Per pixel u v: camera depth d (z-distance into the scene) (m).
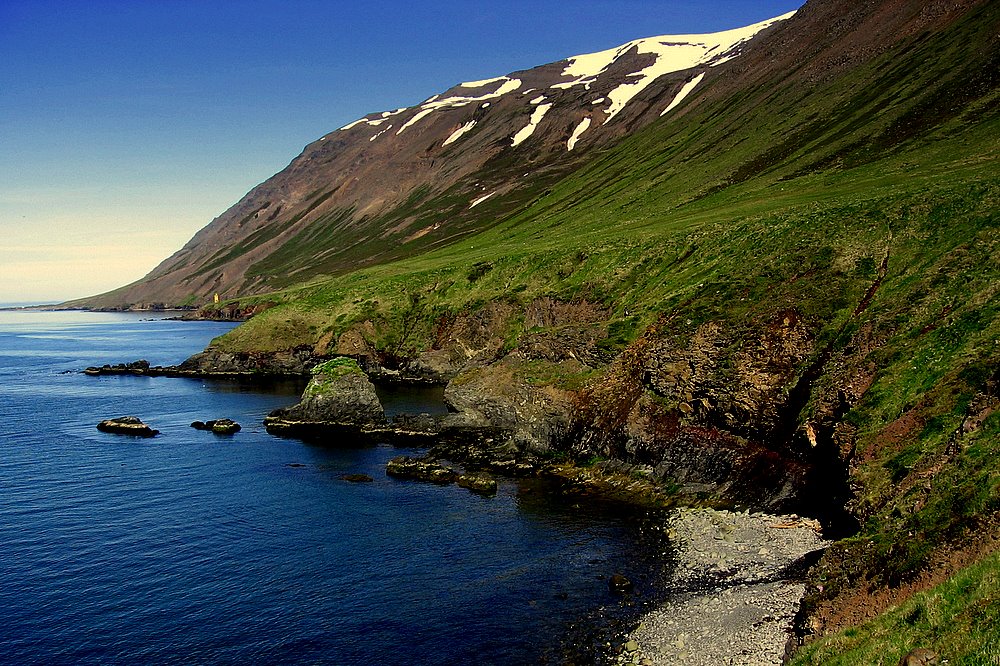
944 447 31.89
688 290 65.38
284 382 104.81
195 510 47.25
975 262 46.06
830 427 42.00
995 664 16.95
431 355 105.06
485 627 31.66
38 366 126.38
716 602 32.06
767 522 41.34
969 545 24.59
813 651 23.91
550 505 47.69
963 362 36.34
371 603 34.09
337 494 50.62
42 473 55.69
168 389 98.81
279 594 35.12
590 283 87.62
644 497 48.56
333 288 145.62
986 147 80.94
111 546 41.00
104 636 31.36
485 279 109.94
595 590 34.72
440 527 43.88
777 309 53.41
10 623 32.44
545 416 60.28
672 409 53.38
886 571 26.58
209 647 30.47
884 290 50.31
